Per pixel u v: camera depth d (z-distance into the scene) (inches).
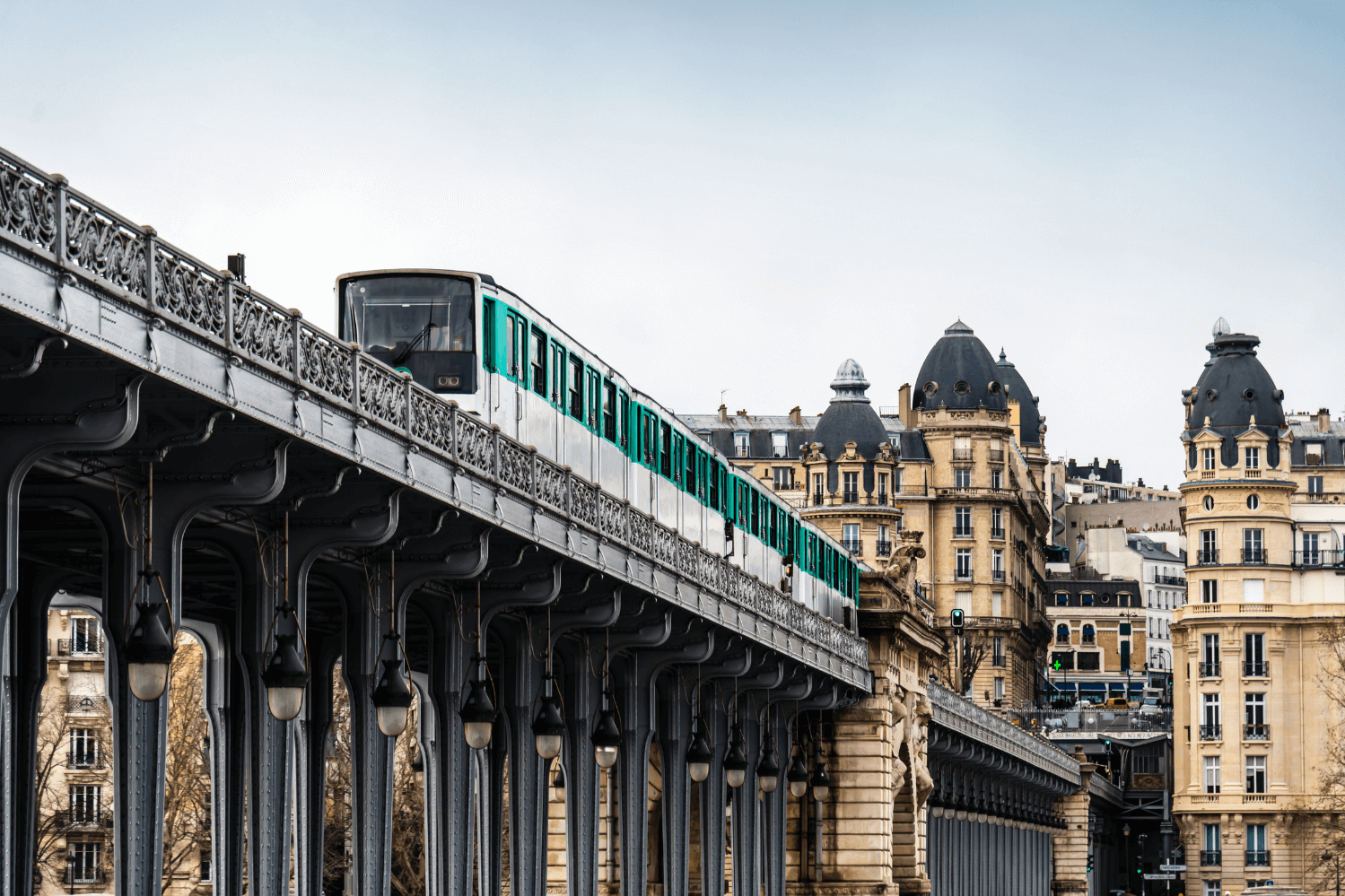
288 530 1218.0
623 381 2075.5
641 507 2140.7
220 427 1058.1
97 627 3661.4
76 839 3580.2
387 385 1205.7
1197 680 6466.5
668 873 2162.9
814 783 2755.9
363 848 1350.9
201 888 3353.8
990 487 7859.3
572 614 1737.2
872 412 7278.5
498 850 1716.3
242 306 1018.7
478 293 1632.6
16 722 1224.8
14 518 928.9
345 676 1370.6
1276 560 6437.0
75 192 860.6
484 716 1422.2
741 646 2257.6
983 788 4670.3
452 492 1314.0
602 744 1689.2
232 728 1280.8
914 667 3432.6
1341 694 6077.8
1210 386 6565.0
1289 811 6314.0
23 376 862.5
